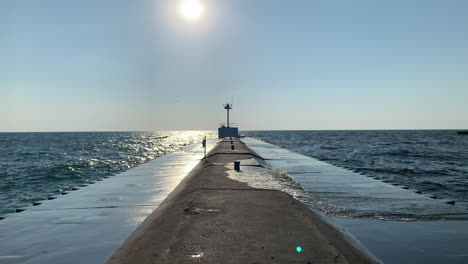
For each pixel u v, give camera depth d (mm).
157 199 10414
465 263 5473
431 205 9688
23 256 5730
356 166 30109
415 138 110938
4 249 6062
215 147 34375
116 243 6324
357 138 113438
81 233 6977
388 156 41000
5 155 47281
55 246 6203
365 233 7055
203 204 7781
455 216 8453
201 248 4930
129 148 65812
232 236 5480
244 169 15266
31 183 23344
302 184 13547
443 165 31062
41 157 44156
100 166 33281
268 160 24547
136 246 5652
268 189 10016
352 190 12195
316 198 10648
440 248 6164
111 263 5156
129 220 8000
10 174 27516
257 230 5816
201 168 16219
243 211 7129
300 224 6246
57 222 7844
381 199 10578
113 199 10484
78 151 56469
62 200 10398
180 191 10461
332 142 82000
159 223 6797
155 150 60094
